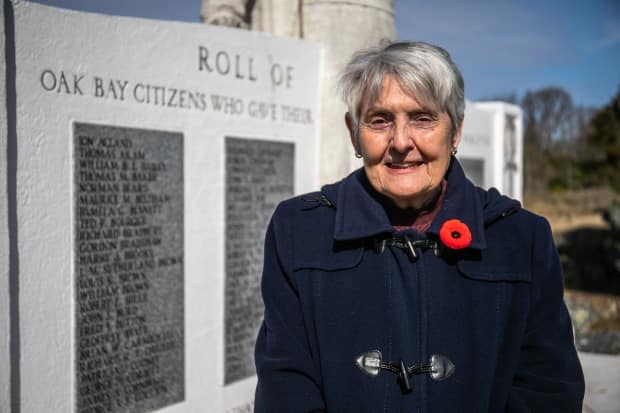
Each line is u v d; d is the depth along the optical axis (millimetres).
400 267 1639
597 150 28875
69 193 3133
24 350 2930
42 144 3006
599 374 5844
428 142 1568
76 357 3172
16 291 2889
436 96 1526
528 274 1594
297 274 1682
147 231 3582
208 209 3992
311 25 4965
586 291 11414
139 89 3521
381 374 1581
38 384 2996
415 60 1515
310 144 4852
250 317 4336
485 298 1594
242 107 4246
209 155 3996
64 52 3107
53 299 3059
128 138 3459
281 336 1688
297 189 4734
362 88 1576
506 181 8703
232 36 4148
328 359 1616
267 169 4465
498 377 1596
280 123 4566
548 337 1587
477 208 1672
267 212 4469
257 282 4395
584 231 17016
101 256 3311
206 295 3992
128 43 3445
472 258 1612
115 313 3395
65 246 3115
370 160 1623
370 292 1634
